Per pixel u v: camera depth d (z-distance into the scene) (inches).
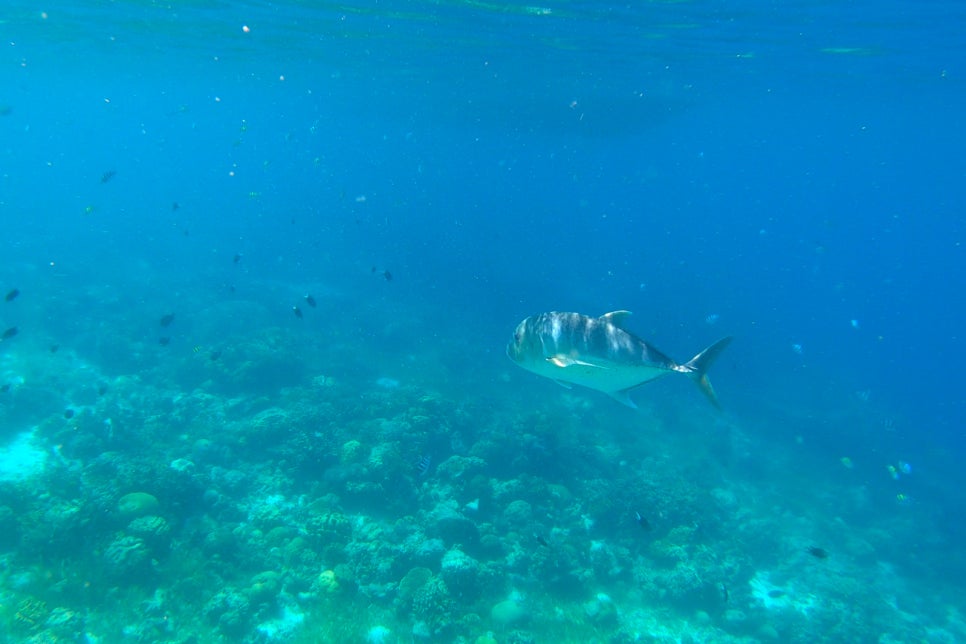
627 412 879.7
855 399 1229.1
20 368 667.4
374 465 494.9
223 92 2160.4
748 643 434.9
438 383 836.6
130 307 987.9
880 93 1300.4
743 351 1379.2
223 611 333.4
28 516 362.3
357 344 969.5
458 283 1685.5
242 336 800.9
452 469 535.8
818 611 495.5
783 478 781.3
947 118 1664.6
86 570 334.3
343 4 756.6
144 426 557.3
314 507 447.8
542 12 737.0
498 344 1121.4
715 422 912.9
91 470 448.5
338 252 1988.2
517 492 520.7
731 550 550.0
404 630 351.9
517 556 438.6
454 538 440.1
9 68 1745.8
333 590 362.3
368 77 1428.4
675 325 1465.3
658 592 457.1
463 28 847.1
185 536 384.8
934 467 937.5
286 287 1333.7
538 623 382.0
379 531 431.2
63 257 1393.9
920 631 511.8
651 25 765.9
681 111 1654.8
